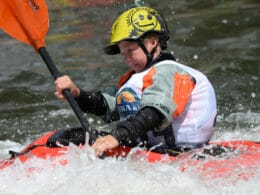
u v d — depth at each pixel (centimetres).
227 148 1388
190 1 3538
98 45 2853
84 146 1298
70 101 1403
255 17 3139
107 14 3328
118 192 1241
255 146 1410
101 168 1275
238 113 2053
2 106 2203
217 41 2827
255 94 2225
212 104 1388
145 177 1270
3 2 1512
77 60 2677
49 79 2464
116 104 1421
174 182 1259
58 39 2973
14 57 2767
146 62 1378
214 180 1269
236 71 2448
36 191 1272
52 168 1312
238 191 1246
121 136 1277
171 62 1364
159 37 1384
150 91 1310
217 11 3309
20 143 1867
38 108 2173
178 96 1314
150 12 1388
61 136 1402
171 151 1352
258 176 1277
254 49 2677
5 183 1305
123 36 1359
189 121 1356
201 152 1334
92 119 2053
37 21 1513
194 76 1375
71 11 3416
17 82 2436
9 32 1510
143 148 1340
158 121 1305
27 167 1328
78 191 1239
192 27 3044
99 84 2397
